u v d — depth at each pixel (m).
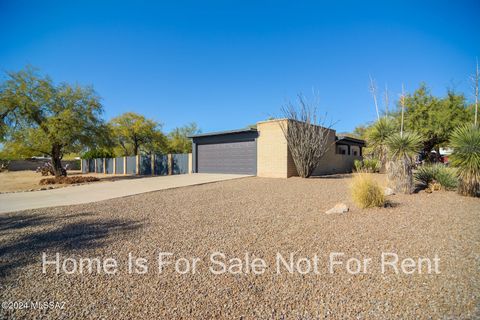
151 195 8.73
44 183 15.12
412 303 2.37
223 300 2.49
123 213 6.04
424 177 9.14
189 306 2.40
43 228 4.88
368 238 4.04
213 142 17.58
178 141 36.94
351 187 6.84
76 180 15.48
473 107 17.89
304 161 13.38
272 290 2.65
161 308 2.38
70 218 5.61
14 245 3.99
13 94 15.71
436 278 2.79
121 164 26.02
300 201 7.20
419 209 5.82
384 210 5.78
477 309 2.24
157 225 5.00
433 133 19.41
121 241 4.12
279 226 4.80
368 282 2.77
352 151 22.38
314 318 2.21
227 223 5.08
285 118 13.89
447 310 2.25
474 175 7.24
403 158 7.93
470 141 7.32
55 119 15.98
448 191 8.23
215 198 7.96
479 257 3.26
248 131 15.61
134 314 2.29
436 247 3.63
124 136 29.77
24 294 2.63
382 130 9.83
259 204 6.91
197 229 4.71
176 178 14.38
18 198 8.54
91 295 2.60
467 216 5.21
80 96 17.62
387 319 2.17
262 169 14.94
